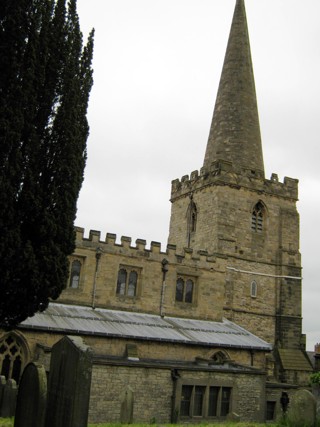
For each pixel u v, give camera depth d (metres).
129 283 45.66
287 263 58.09
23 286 22.38
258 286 55.97
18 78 22.64
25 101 22.59
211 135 62.72
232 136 60.66
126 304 44.78
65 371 15.41
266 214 58.81
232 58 64.50
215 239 55.12
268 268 57.25
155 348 40.31
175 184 64.50
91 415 30.91
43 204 23.27
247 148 60.62
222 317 49.84
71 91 24.64
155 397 33.28
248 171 58.53
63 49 24.94
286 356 53.06
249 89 63.47
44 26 23.83
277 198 59.91
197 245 57.84
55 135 24.16
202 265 49.25
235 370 36.59
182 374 34.34
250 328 54.25
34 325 35.50
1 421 21.41
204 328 46.28
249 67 64.56
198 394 34.97
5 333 34.69
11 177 21.91
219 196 56.22
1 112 21.84
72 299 42.59
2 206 21.47
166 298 46.75
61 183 23.80
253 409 36.78
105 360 32.38
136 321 42.91
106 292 44.06
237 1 67.50
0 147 21.67
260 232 58.09
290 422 24.09
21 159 22.42
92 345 37.75
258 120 63.06
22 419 16.38
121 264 45.25
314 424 23.45
